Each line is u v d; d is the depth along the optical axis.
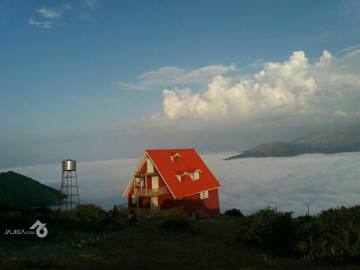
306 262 12.68
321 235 13.88
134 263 10.88
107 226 21.12
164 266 10.77
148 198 39.72
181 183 40.12
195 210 40.56
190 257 12.67
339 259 12.74
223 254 13.79
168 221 22.47
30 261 10.30
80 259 10.88
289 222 15.91
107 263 10.59
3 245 12.90
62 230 18.36
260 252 14.86
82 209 23.39
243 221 17.59
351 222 13.62
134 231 20.48
